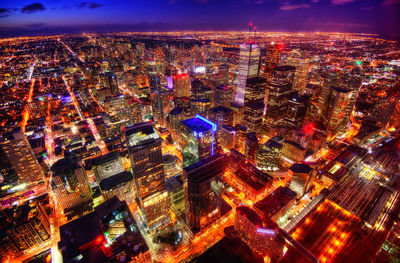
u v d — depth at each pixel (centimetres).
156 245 17838
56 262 16762
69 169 19712
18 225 16738
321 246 16275
